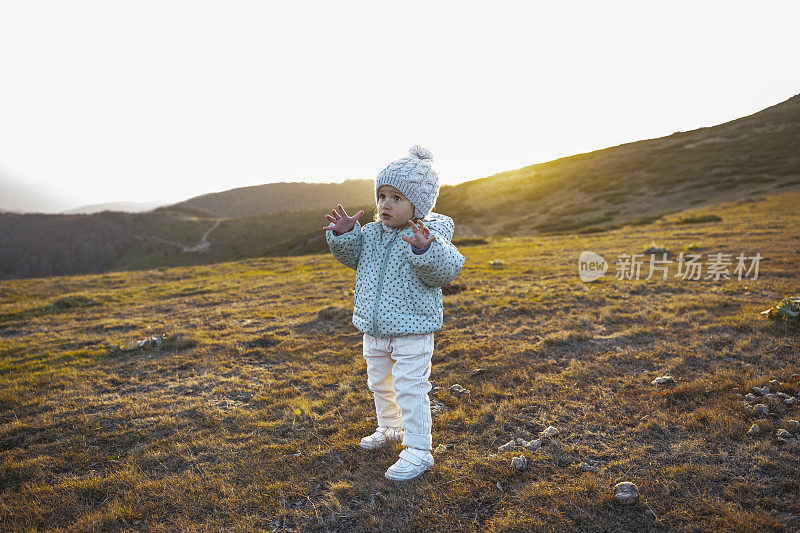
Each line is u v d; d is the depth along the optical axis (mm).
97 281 16062
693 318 5215
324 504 2236
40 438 3154
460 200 63094
